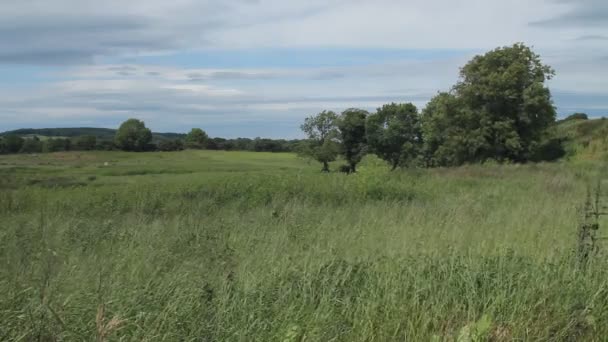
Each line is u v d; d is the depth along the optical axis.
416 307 4.74
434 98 58.22
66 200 14.14
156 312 4.32
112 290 4.70
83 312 4.18
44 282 4.49
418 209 11.90
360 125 61.78
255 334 4.17
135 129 99.06
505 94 50.00
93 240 8.08
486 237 7.89
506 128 50.31
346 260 6.12
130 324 4.09
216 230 8.81
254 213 11.85
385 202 13.77
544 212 10.73
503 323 4.64
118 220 11.05
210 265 5.86
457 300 5.00
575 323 4.62
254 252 6.91
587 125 62.72
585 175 24.05
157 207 13.42
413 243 7.37
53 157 82.56
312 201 14.25
